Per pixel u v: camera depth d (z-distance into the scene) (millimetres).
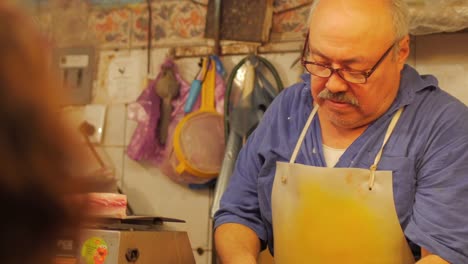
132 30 2070
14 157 323
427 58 1741
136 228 1280
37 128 330
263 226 1350
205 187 1934
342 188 1192
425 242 1092
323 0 1184
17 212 329
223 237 1297
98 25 2076
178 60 2008
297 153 1291
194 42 2000
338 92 1140
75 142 349
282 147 1314
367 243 1173
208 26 1981
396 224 1163
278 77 1848
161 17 2047
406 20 1192
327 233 1200
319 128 1298
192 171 1859
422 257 1129
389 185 1167
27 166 327
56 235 345
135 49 2059
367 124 1233
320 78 1155
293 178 1248
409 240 1159
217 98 1925
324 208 1204
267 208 1329
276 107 1396
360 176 1183
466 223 1089
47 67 347
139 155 1955
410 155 1178
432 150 1163
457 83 1714
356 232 1180
